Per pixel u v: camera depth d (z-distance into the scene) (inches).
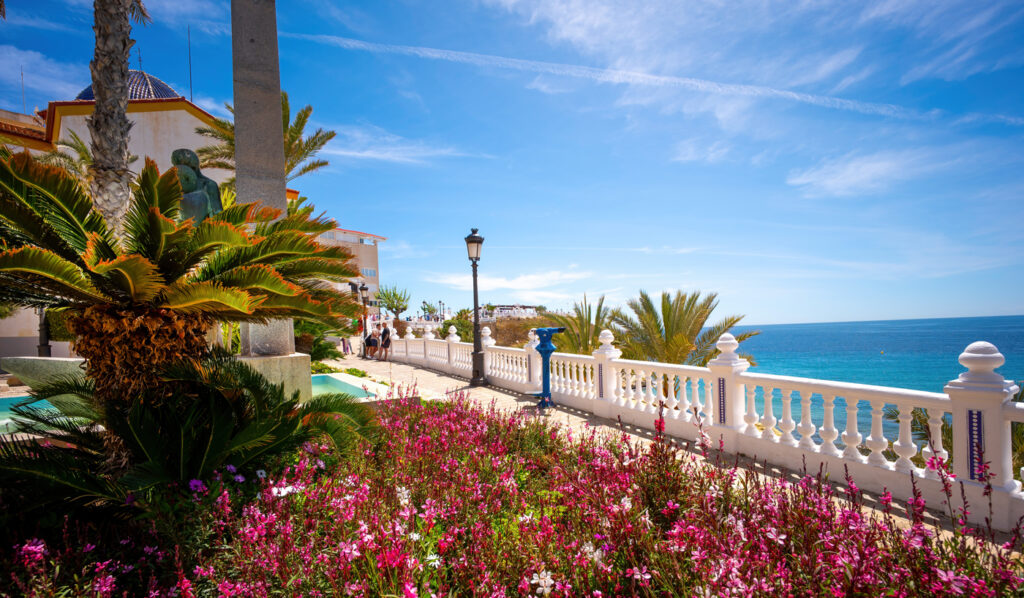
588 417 337.7
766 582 83.2
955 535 94.3
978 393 151.8
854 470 186.9
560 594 91.6
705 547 94.5
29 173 139.9
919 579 81.5
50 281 145.1
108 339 159.5
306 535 109.7
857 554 89.0
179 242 166.9
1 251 134.1
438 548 108.8
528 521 113.8
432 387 507.8
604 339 343.0
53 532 123.5
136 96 1007.0
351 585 90.1
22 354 759.7
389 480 143.9
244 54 274.1
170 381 165.5
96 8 223.8
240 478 139.6
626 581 95.0
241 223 194.4
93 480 128.2
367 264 2153.1
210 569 97.0
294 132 755.4
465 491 136.7
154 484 128.8
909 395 171.0
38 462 125.8
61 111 759.1
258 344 271.6
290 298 171.2
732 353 243.8
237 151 270.8
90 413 173.0
